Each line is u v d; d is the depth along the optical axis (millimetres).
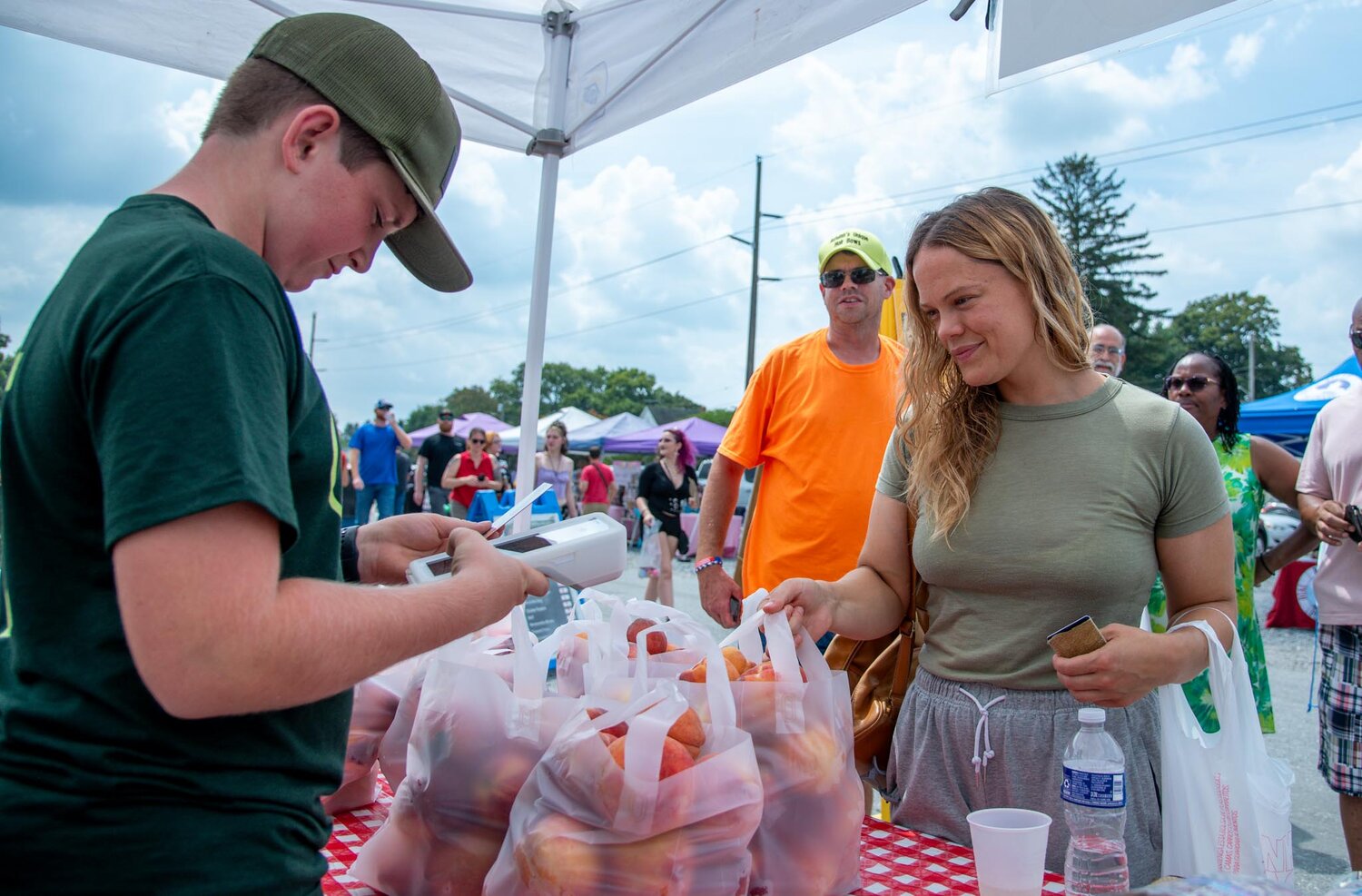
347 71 933
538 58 2748
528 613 1978
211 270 775
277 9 2408
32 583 826
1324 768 2930
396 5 2555
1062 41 1513
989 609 1565
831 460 2791
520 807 1124
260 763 866
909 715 1667
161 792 812
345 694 987
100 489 801
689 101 2367
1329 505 2920
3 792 796
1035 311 1513
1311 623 8617
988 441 1595
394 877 1244
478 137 2811
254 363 772
